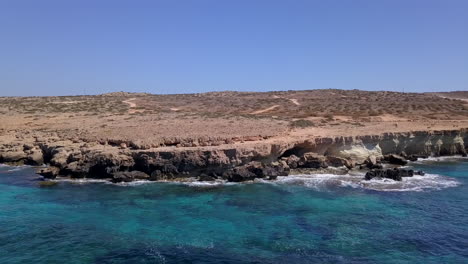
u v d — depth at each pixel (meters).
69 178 39.25
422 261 20.75
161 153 38.97
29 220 27.12
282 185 36.75
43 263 20.64
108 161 39.00
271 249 22.23
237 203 30.98
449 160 51.97
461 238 23.81
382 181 38.31
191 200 31.84
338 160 44.25
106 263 20.69
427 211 28.97
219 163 38.75
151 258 21.23
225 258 21.20
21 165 47.47
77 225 26.17
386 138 50.38
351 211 28.89
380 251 21.92
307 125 60.75
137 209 29.52
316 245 22.73
